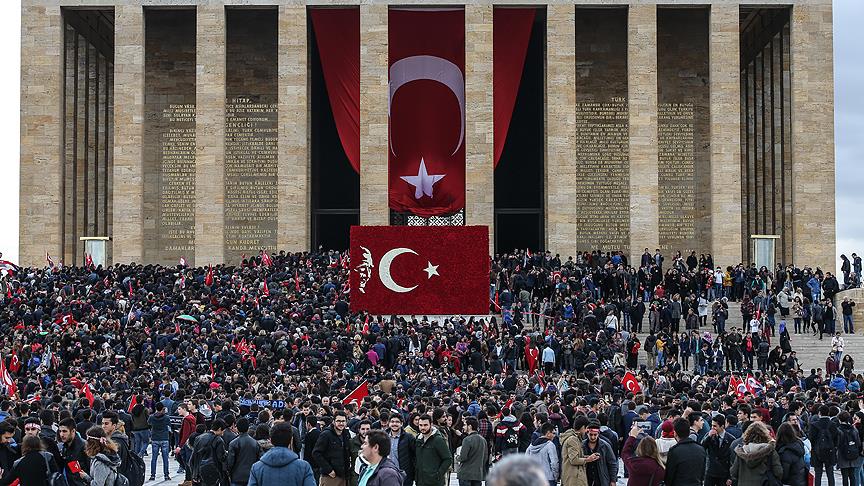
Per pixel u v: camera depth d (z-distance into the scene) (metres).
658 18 101.38
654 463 27.23
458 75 96.62
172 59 100.75
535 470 12.99
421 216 100.12
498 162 103.94
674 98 101.00
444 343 63.34
